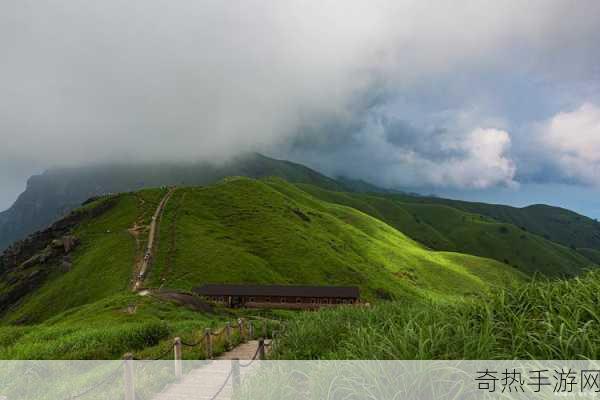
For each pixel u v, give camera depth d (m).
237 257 91.62
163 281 75.75
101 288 76.50
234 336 18.25
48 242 116.38
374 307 9.31
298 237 114.31
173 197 129.00
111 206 125.12
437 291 116.12
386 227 174.38
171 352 14.13
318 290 71.00
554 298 6.09
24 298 94.00
